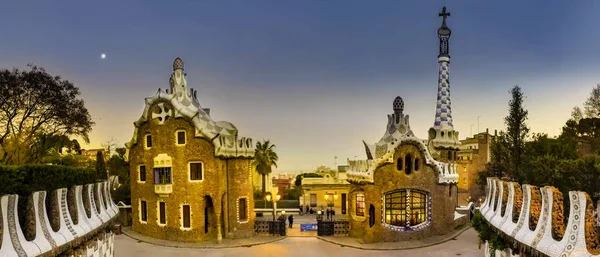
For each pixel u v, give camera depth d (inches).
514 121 2048.5
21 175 740.0
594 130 2266.2
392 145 1793.8
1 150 1552.7
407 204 1824.6
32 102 1603.1
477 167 3548.2
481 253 1599.4
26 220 703.7
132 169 1998.0
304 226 2070.6
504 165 2113.7
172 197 1843.0
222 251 1680.6
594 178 1380.4
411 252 1641.2
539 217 702.5
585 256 549.6
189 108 1867.6
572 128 2415.1
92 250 976.9
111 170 2930.6
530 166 1759.4
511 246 840.3
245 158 1929.1
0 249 596.7
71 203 887.7
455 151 2203.5
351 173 1884.8
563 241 606.9
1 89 1536.7
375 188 1782.7
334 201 2952.8
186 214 1836.9
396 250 1678.2
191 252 1654.8
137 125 1934.1
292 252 1664.6
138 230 1968.5
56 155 1987.0
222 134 1873.8
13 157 1546.5
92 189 1024.2
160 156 1856.5
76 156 2325.3
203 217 1845.5
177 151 1840.6
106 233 1137.4
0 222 606.2
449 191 1969.7
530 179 1630.2
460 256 1567.4
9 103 1558.8
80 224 886.4
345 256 1595.7
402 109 1973.4
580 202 579.2
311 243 1820.9
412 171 1827.0
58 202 802.2
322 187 2955.2
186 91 1926.7
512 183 856.3
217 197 1825.8
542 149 2032.5
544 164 1632.6
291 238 1919.3
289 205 3102.9
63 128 1733.5
